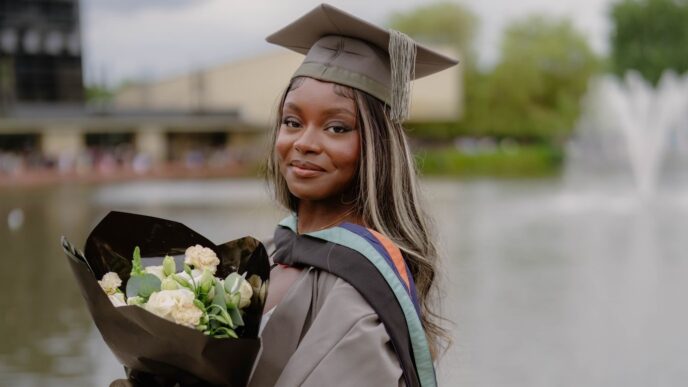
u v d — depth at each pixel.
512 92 53.44
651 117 27.59
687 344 6.80
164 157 52.31
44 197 25.75
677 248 12.48
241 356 1.55
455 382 5.80
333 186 1.75
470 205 20.98
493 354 6.50
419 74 1.96
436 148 52.97
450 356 6.35
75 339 7.16
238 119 53.19
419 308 1.74
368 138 1.73
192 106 57.78
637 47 60.31
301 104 1.74
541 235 14.39
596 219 17.22
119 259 1.82
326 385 1.55
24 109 49.66
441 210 19.45
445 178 36.50
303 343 1.61
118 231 1.83
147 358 1.62
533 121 53.84
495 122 53.84
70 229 16.36
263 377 1.67
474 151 48.53
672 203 21.03
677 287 9.24
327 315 1.62
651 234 14.39
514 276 10.01
